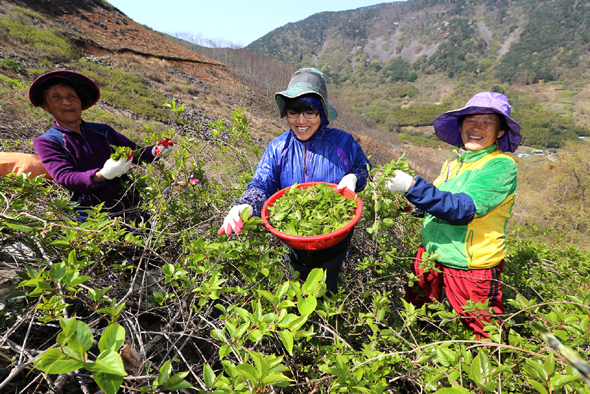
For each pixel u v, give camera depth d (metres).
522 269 2.46
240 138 2.84
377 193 1.94
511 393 1.25
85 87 2.11
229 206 2.57
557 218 14.96
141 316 1.78
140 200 2.35
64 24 27.31
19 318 1.32
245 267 1.54
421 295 2.19
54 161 1.92
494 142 1.85
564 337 1.15
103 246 1.51
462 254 1.84
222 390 0.83
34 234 1.36
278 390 1.35
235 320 1.16
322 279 1.02
